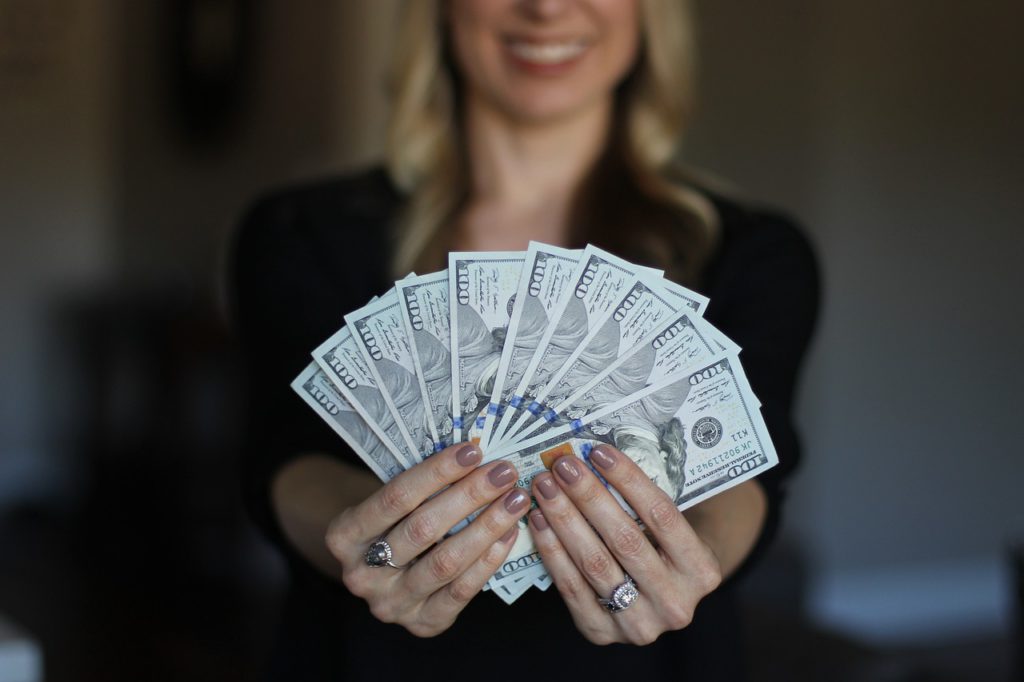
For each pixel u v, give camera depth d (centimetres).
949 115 464
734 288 146
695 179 165
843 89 445
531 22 147
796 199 459
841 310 453
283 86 584
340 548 110
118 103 631
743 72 475
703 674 135
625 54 155
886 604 470
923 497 475
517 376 115
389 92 172
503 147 158
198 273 598
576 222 156
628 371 116
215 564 474
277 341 151
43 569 464
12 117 621
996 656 433
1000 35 468
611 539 106
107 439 615
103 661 366
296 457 142
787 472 134
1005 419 486
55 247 633
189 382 557
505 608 135
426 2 163
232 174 595
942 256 469
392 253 156
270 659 147
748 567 128
